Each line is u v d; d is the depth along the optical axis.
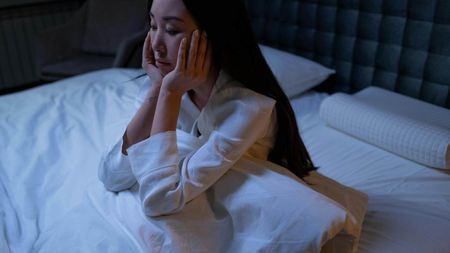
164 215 0.88
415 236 1.11
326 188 1.04
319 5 2.04
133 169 0.87
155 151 0.85
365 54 1.93
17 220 1.14
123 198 0.98
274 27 2.31
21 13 3.17
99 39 3.04
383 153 1.53
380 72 1.90
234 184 0.90
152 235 0.87
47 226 1.11
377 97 1.74
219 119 0.89
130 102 1.75
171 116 0.85
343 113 1.62
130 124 0.95
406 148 1.45
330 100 1.69
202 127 0.93
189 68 0.81
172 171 0.84
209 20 0.78
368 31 1.88
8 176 1.34
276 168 0.95
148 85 1.08
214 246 0.89
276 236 0.84
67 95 1.86
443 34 1.64
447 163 1.38
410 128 1.45
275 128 0.98
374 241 1.09
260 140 0.97
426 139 1.40
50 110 1.73
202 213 0.89
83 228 0.96
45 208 1.19
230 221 0.90
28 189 1.27
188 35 0.80
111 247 0.90
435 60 1.69
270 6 2.28
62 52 3.03
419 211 1.21
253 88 0.89
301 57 2.11
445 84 1.70
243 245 0.87
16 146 1.48
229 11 0.79
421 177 1.38
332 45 2.05
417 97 1.80
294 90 1.95
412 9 1.70
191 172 0.84
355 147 1.58
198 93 0.94
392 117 1.51
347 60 2.02
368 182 1.37
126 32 2.99
